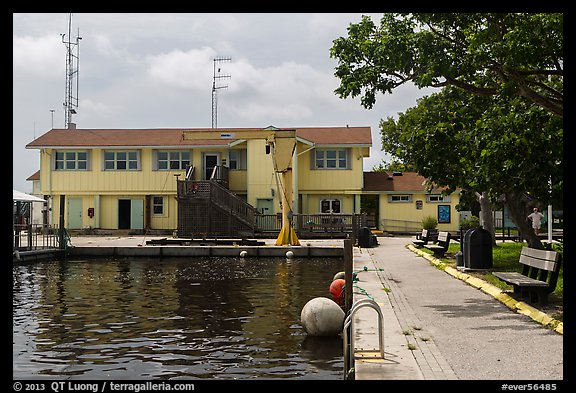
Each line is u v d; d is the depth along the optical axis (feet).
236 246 94.84
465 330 30.55
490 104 59.93
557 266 34.68
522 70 48.39
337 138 142.82
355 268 63.05
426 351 26.35
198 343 33.78
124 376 27.63
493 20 46.16
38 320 40.52
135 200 143.74
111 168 143.95
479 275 51.34
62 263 82.64
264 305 46.34
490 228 87.86
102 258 90.68
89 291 54.39
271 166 137.49
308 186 141.49
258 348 32.60
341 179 141.08
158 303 47.47
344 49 52.31
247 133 100.27
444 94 61.41
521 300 37.63
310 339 34.63
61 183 144.36
